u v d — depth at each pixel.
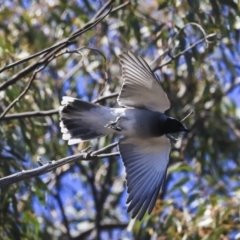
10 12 16.05
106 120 8.73
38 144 14.88
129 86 8.70
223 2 13.46
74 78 16.27
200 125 16.30
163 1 13.53
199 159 16.06
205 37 11.38
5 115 11.55
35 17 16.22
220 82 16.34
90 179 17.02
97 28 15.19
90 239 17.84
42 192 13.66
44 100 13.69
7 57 13.19
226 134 16.41
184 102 16.06
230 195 14.16
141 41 14.91
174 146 15.93
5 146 12.86
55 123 14.81
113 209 17.89
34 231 12.86
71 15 15.94
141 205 8.52
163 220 13.23
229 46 15.08
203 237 12.71
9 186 12.62
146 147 8.82
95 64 15.44
